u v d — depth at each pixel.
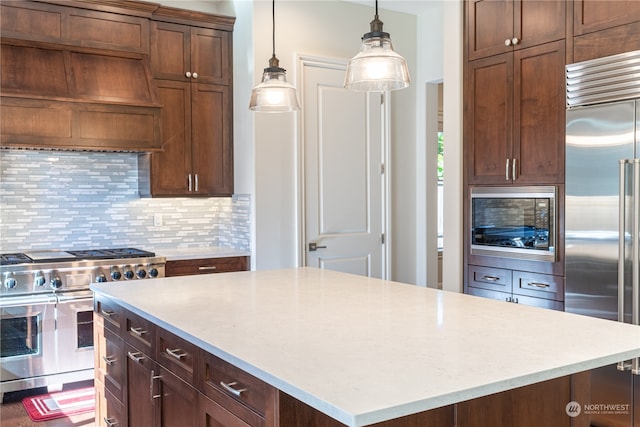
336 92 5.00
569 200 3.35
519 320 2.05
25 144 3.88
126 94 4.24
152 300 2.47
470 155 4.06
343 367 1.51
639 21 3.04
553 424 1.76
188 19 4.64
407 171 5.48
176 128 4.62
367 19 5.17
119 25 4.38
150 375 2.34
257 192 4.59
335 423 1.56
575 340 1.77
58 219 4.54
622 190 3.00
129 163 4.81
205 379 1.88
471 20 4.03
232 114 4.88
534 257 3.59
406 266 5.50
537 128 3.59
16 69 3.93
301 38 4.79
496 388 1.39
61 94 3.99
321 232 4.95
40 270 3.88
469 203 4.08
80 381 4.30
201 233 5.18
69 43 4.20
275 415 1.48
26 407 3.77
